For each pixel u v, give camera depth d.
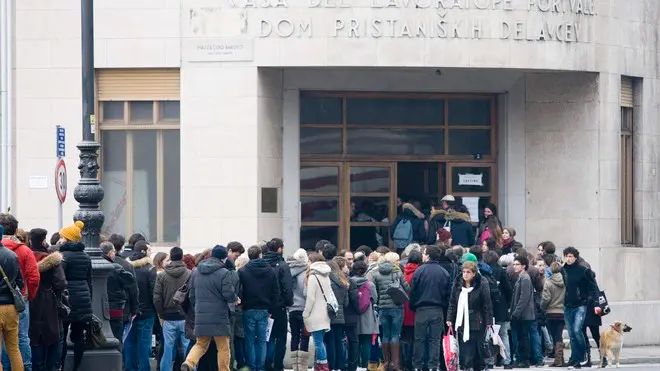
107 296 24.36
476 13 32.88
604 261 35.16
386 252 27.95
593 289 29.02
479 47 32.91
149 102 33.75
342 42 32.69
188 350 25.66
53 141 33.62
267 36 32.88
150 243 33.81
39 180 33.62
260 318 25.97
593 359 31.44
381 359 28.62
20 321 22.14
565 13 33.69
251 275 25.89
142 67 33.38
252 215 33.16
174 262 25.45
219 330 24.17
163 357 25.52
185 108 33.16
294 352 27.00
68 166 33.56
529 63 33.22
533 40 33.25
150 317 26.02
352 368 27.38
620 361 31.25
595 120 35.06
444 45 32.78
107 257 25.14
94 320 23.45
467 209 35.09
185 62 33.22
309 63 32.72
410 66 32.75
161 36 33.28
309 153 35.22
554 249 30.36
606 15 34.88
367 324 27.23
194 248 33.16
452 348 26.09
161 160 33.81
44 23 33.69
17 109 33.72
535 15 33.25
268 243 26.48
